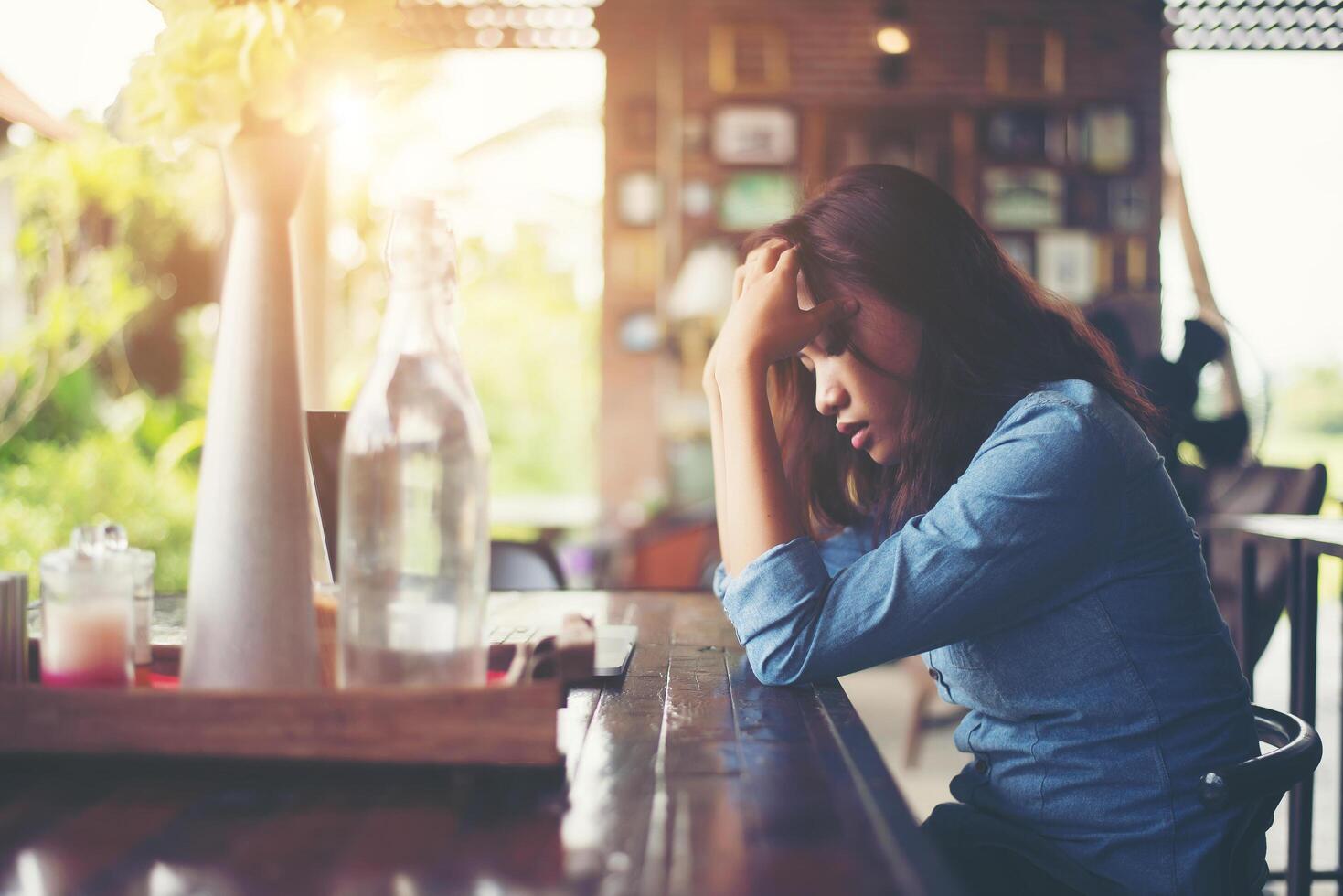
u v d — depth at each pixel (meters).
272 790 0.70
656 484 6.55
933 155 6.57
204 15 0.76
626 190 6.57
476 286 10.84
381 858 0.59
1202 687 1.00
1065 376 1.11
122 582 0.78
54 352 5.17
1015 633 1.01
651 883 0.55
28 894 0.55
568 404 10.98
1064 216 6.54
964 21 6.55
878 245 1.09
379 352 0.77
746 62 6.56
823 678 0.98
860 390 1.12
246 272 0.76
